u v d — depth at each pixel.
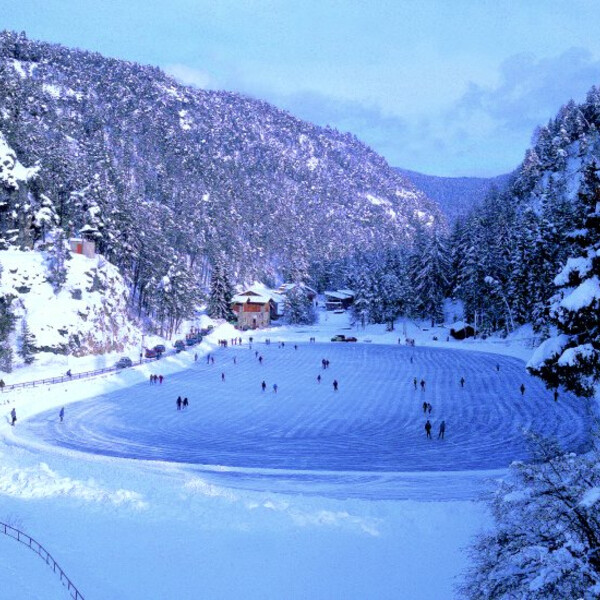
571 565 7.30
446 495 24.17
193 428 39.03
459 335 93.25
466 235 112.00
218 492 23.08
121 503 20.36
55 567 14.18
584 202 20.16
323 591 14.38
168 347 88.06
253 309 126.06
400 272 122.19
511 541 8.59
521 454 31.41
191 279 113.75
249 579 14.83
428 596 14.26
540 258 63.06
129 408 45.41
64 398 48.19
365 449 33.38
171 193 194.25
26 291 65.56
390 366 69.88
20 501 19.97
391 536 18.45
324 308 157.25
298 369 68.44
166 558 15.71
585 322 17.52
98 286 76.69
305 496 23.47
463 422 39.88
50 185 88.50
